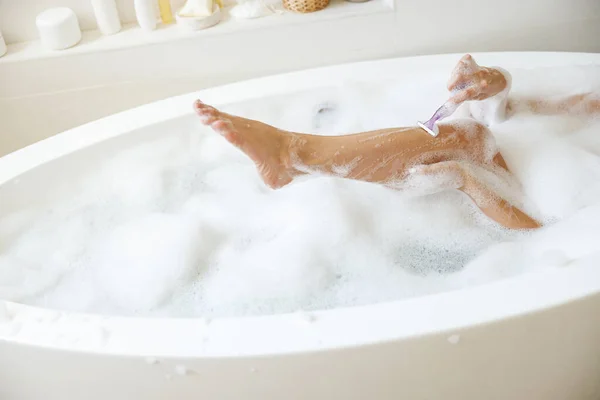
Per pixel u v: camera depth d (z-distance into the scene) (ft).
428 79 6.30
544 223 5.32
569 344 4.32
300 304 4.91
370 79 6.29
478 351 4.12
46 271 5.35
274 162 4.95
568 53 6.39
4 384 4.65
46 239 5.58
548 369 4.42
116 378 4.22
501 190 5.45
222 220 5.65
